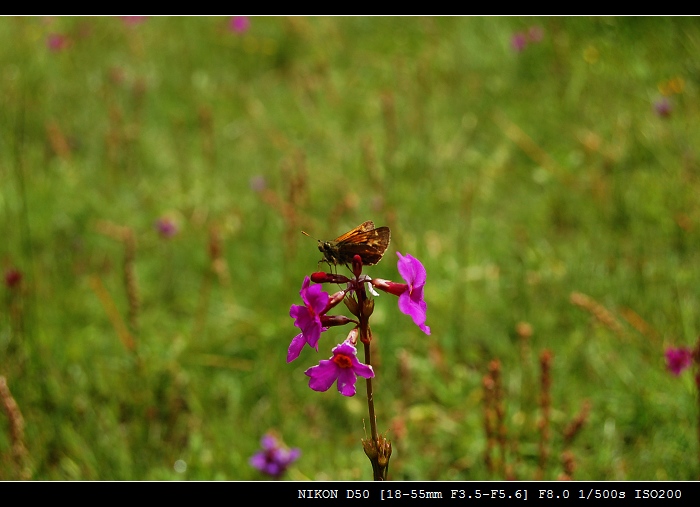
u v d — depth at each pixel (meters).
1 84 10.05
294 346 2.90
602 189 7.22
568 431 4.55
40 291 6.57
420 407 5.53
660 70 8.44
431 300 6.34
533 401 5.36
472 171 8.13
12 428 4.60
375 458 3.01
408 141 8.53
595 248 6.74
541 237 7.09
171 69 10.83
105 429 5.42
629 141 7.65
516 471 4.85
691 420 4.94
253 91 10.34
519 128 8.52
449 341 6.06
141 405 5.63
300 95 9.99
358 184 8.08
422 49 10.46
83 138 9.26
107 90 9.77
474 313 6.30
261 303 6.60
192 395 5.68
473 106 9.05
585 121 8.30
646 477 4.83
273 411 5.61
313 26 11.36
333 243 3.17
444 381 5.75
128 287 5.58
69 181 8.25
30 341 5.69
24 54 10.88
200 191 8.16
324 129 9.16
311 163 8.55
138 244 7.39
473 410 5.53
